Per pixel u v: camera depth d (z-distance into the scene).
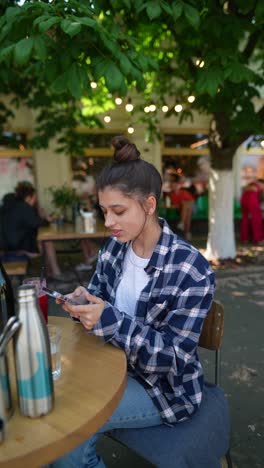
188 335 1.16
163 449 1.14
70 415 0.84
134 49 2.39
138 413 1.19
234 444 1.88
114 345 1.19
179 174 9.16
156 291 1.21
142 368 1.15
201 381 1.26
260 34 4.33
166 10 2.39
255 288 4.41
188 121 8.80
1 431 0.74
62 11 2.04
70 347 1.19
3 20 2.11
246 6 2.88
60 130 5.93
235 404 2.23
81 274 5.14
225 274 4.98
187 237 8.12
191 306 1.16
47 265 5.18
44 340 0.82
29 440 0.76
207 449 1.18
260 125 4.12
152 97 7.80
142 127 8.34
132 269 1.32
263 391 2.36
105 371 1.03
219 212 5.52
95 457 1.32
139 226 1.18
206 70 2.91
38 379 0.81
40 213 6.49
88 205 5.80
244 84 3.71
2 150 8.03
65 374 1.01
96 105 6.12
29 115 7.88
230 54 2.95
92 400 0.89
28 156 8.20
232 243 5.67
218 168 5.39
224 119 4.98
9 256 4.28
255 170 9.28
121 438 1.23
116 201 1.13
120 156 1.15
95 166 8.61
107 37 2.11
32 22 2.05
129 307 1.33
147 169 1.17
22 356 0.80
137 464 1.79
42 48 1.92
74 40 2.12
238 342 3.05
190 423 1.22
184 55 3.99
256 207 7.29
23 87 5.09
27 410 0.82
